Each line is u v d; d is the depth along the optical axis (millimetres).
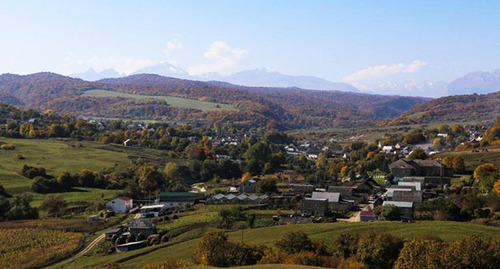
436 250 62125
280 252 75938
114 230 119062
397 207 108312
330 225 97750
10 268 96250
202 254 76625
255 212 122750
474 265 58219
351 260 73375
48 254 104125
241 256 74812
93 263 96312
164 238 108875
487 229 86688
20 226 128500
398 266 64438
